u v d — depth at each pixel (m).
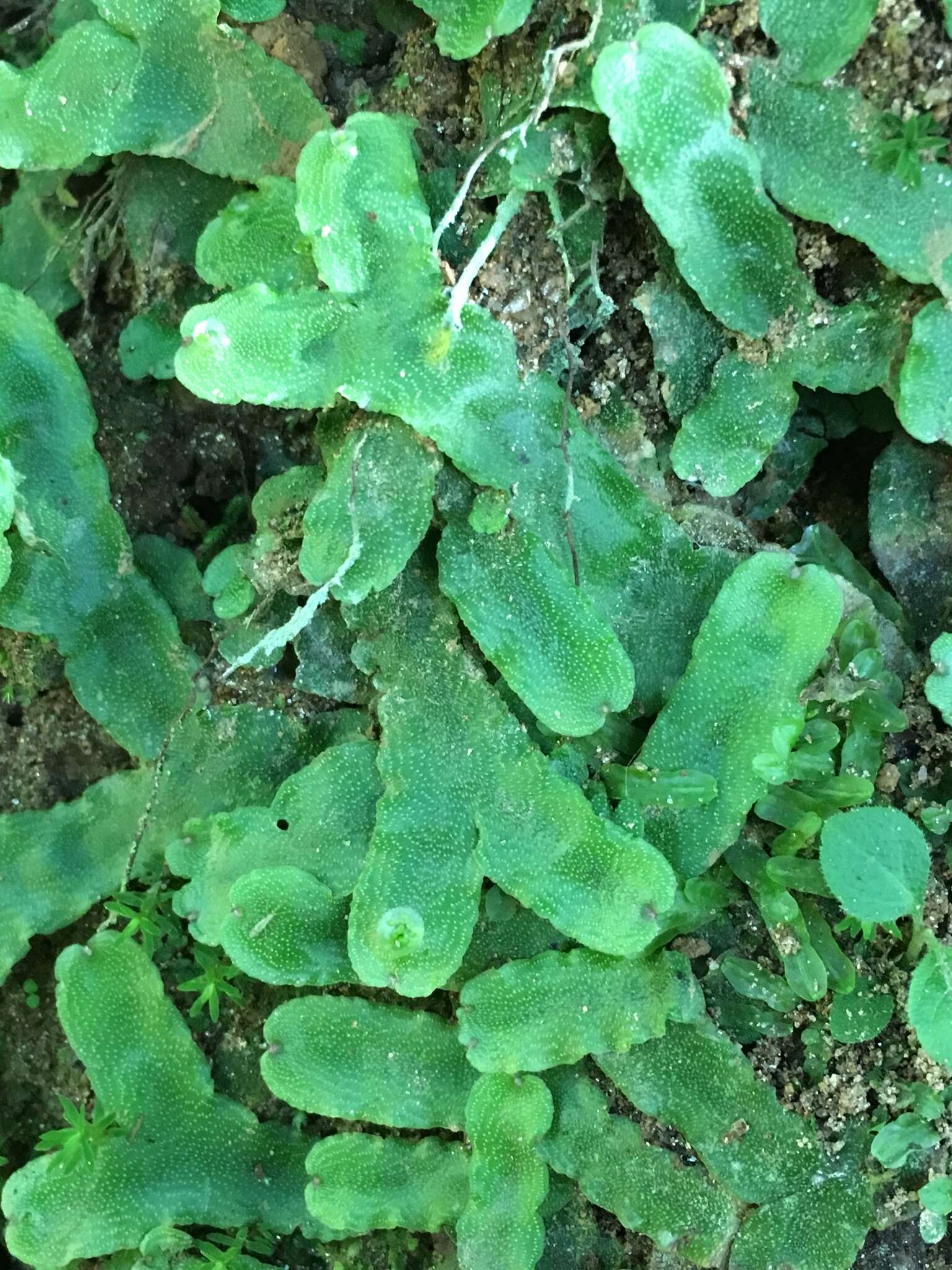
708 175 0.08
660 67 0.08
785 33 0.08
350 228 0.08
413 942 0.08
